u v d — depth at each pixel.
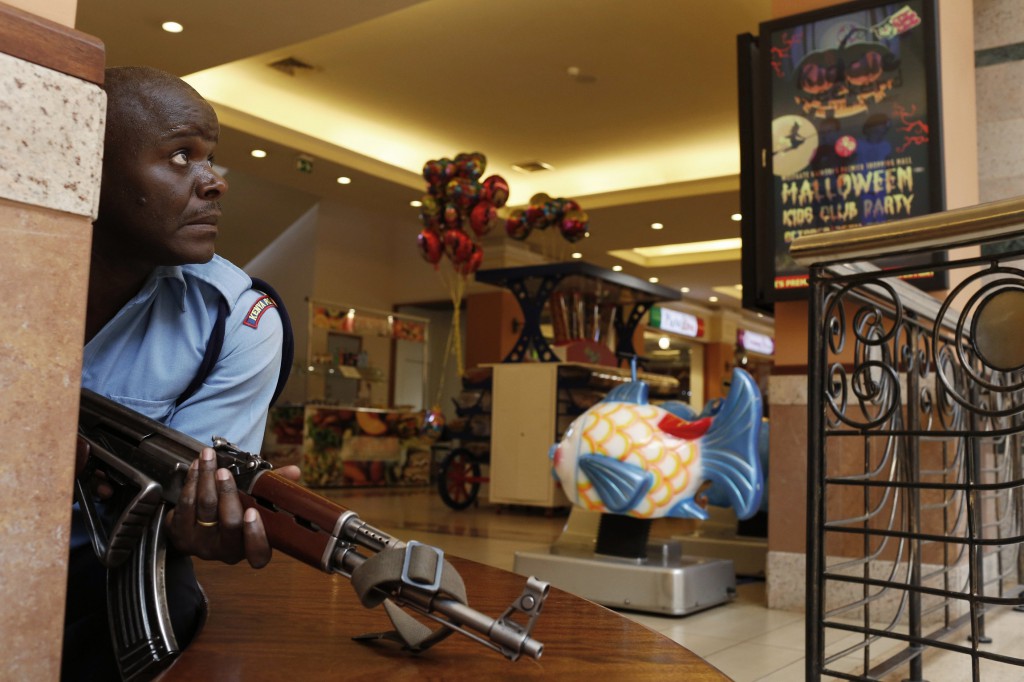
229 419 0.69
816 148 3.32
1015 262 3.30
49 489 0.45
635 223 10.02
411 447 11.46
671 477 2.93
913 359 1.94
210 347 0.67
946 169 3.28
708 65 6.77
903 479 1.94
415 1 4.90
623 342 8.89
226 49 5.70
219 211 0.63
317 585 0.69
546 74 7.06
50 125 0.46
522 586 0.65
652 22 6.09
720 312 16.34
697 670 0.44
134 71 0.61
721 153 8.81
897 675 2.07
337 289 13.05
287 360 0.75
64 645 0.60
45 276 0.46
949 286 3.06
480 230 7.21
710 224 9.96
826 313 1.46
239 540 0.50
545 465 7.09
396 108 7.96
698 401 16.33
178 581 0.57
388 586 0.44
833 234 1.37
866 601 1.61
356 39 6.57
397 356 12.67
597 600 3.03
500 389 7.39
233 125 7.61
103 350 0.66
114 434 0.58
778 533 3.19
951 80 3.45
